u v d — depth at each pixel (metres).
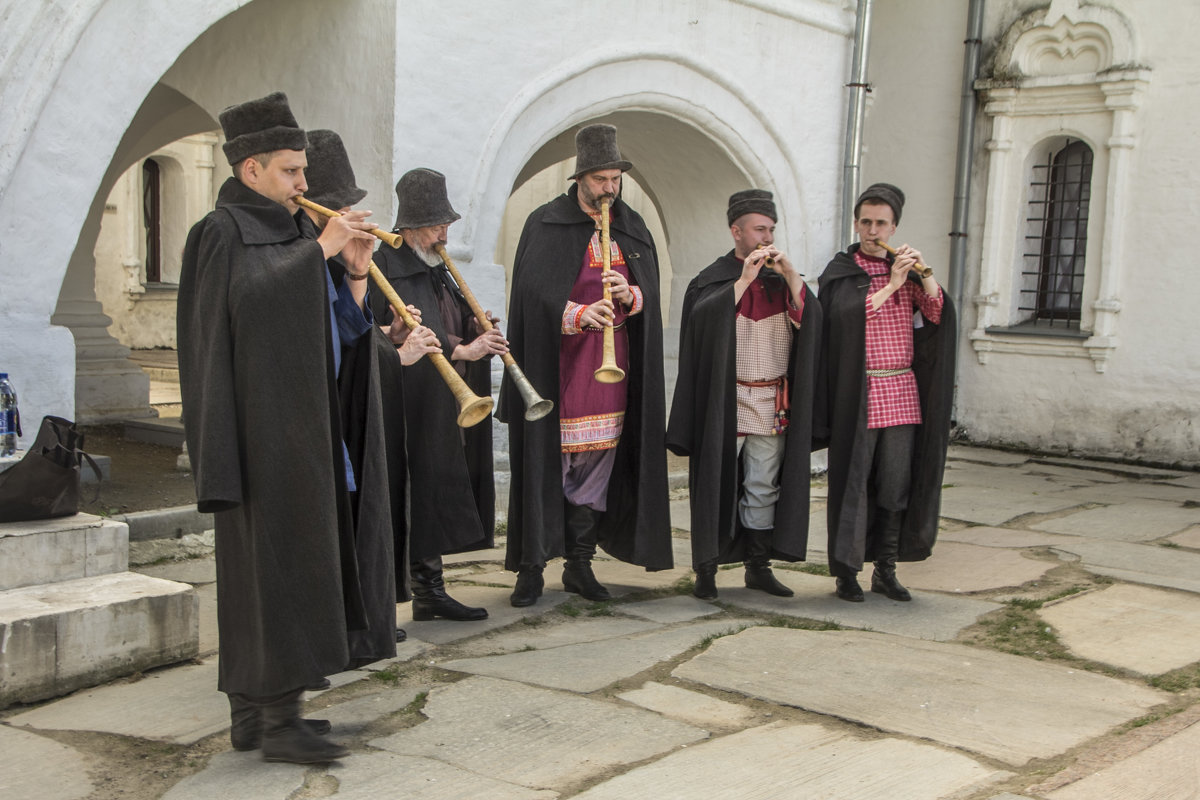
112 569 4.25
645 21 7.30
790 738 3.38
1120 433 9.55
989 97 10.00
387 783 3.04
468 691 3.76
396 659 4.15
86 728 3.46
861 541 4.96
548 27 6.75
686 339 5.06
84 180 5.19
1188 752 3.28
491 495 4.91
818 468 8.71
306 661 3.01
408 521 4.17
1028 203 10.10
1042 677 3.98
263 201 3.12
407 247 4.66
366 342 3.35
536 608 4.90
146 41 5.31
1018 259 10.16
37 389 5.13
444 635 4.48
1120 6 9.28
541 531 4.82
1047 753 3.30
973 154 10.21
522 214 15.86
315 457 3.01
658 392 4.98
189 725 3.48
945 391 4.95
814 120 8.56
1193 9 8.97
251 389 2.96
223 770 3.12
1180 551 6.18
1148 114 9.23
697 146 8.20
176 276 16.81
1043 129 9.81
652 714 3.58
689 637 4.42
